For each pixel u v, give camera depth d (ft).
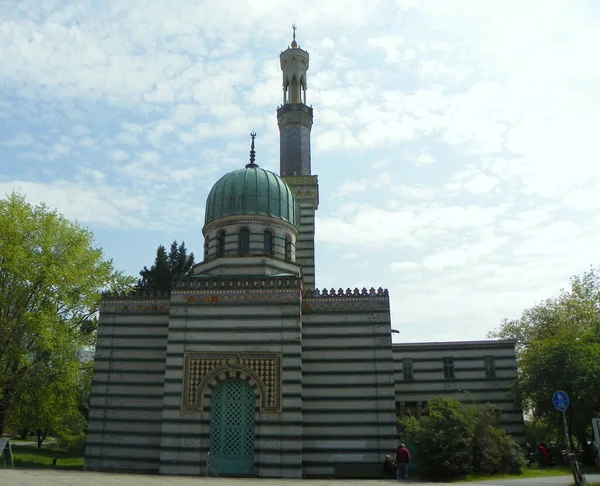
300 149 169.78
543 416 132.46
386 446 107.24
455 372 143.02
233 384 107.86
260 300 111.14
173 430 104.37
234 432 104.88
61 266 123.24
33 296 121.29
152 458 109.81
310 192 160.56
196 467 102.12
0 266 115.65
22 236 121.90
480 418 108.58
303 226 156.87
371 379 111.65
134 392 114.73
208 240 133.18
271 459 101.40
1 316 116.26
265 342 108.47
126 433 111.96
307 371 112.78
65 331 123.03
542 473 106.01
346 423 109.09
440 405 111.04
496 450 104.53
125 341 118.42
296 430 102.83
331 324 115.65
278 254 129.49
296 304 110.32
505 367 142.10
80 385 139.44
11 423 130.52
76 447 171.73
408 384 143.43
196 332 109.91
